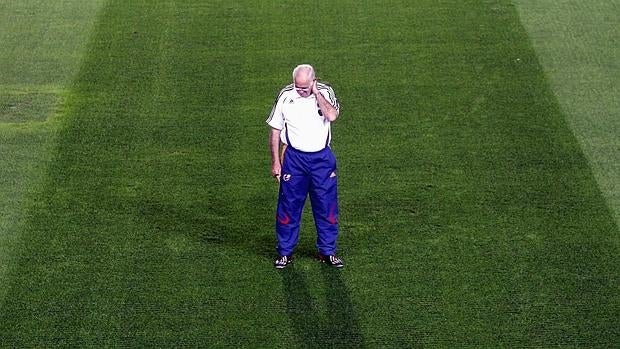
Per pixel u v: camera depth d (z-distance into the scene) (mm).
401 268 32656
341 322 30609
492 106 41125
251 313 30922
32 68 43781
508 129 39688
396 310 31031
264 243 33812
